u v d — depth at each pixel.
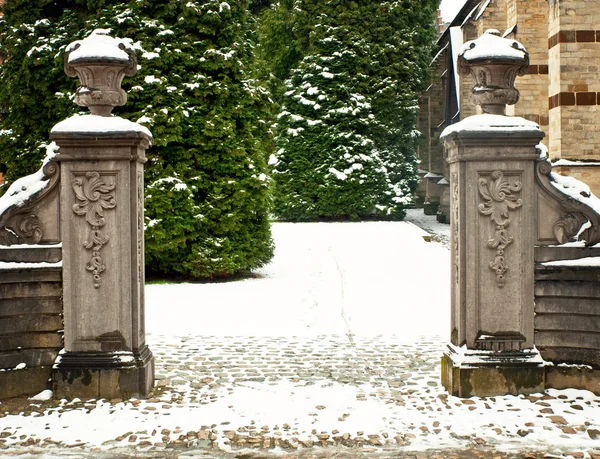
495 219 6.32
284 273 15.63
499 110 6.54
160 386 6.74
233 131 14.64
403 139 28.22
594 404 6.05
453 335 6.66
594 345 6.34
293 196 26.48
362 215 26.89
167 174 14.09
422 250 18.30
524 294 6.38
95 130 6.23
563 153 17.77
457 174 6.43
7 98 14.98
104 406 6.11
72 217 6.34
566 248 6.38
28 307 6.39
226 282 14.41
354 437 5.34
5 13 14.95
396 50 27.05
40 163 14.45
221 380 7.03
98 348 6.38
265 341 9.02
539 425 5.55
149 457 4.99
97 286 6.36
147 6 14.37
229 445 5.20
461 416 5.78
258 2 33.53
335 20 27.00
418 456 4.96
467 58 6.52
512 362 6.30
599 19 17.48
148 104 14.02
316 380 7.02
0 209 6.27
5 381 6.32
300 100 26.67
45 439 5.32
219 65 14.53
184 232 14.23
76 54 6.41
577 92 17.64
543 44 21.02
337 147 26.33
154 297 12.52
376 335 9.40
